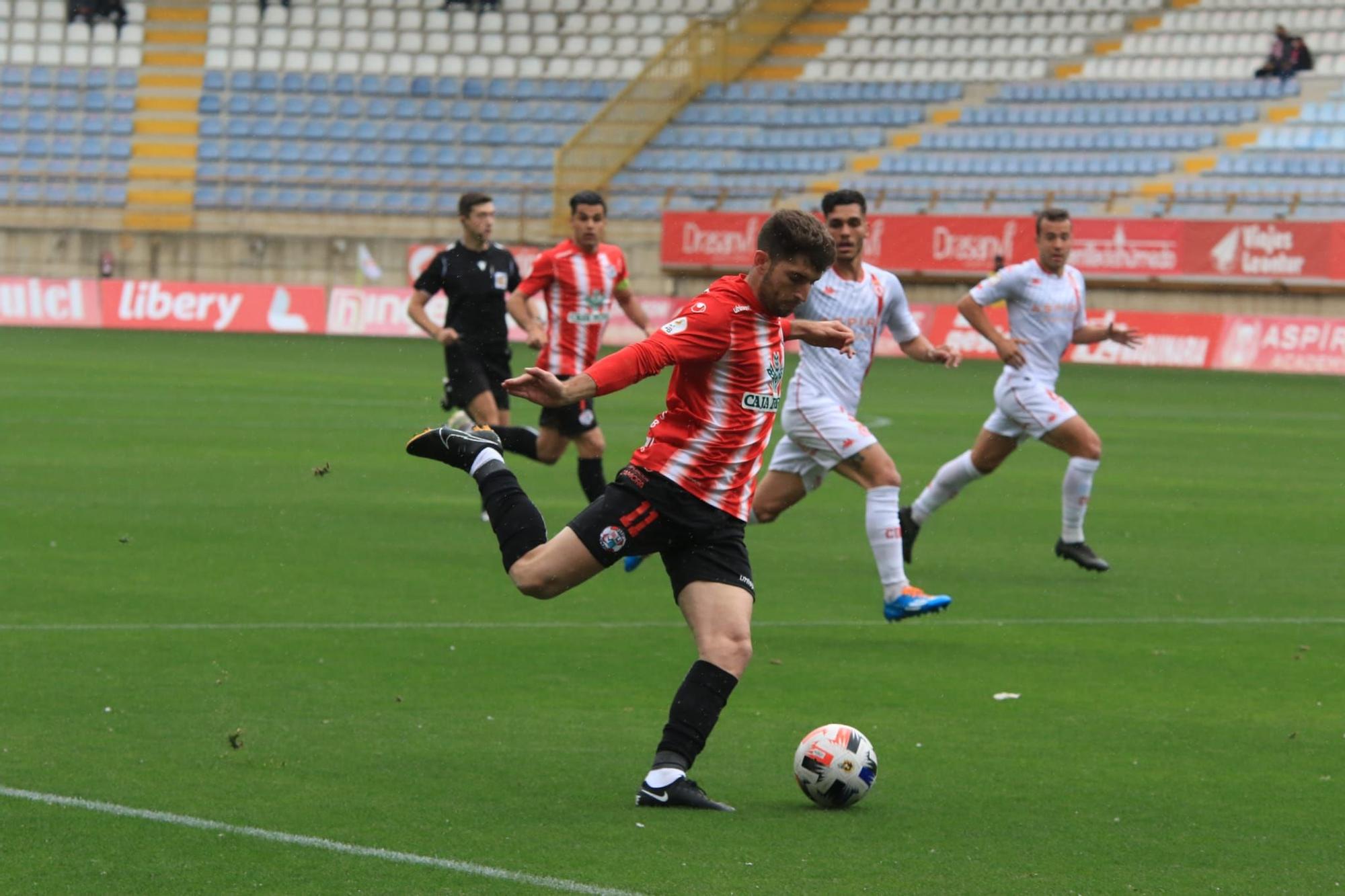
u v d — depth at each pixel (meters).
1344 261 109.25
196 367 95.25
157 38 153.00
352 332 129.00
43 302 133.25
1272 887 16.56
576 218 42.41
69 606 30.69
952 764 21.38
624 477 19.33
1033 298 37.56
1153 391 93.31
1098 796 19.91
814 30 149.12
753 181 136.25
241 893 15.73
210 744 21.41
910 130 136.50
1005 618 31.88
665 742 19.20
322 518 43.12
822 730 19.41
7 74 150.00
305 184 141.88
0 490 46.38
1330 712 24.52
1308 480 55.38
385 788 19.59
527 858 16.98
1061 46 141.88
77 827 17.75
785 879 16.48
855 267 31.08
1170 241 114.19
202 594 32.22
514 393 18.02
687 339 18.61
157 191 143.38
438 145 144.00
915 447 62.88
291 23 154.50
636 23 153.12
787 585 35.19
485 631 29.50
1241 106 129.38
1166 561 38.88
